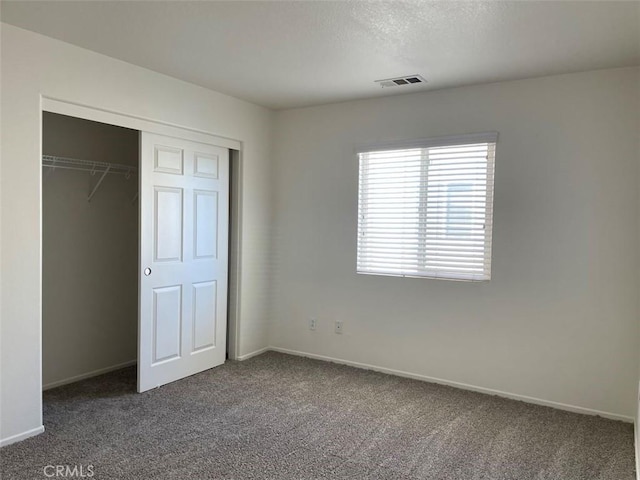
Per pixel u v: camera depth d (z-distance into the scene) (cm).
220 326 413
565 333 323
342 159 413
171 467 238
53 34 265
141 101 324
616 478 236
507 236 340
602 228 309
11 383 258
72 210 367
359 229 407
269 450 258
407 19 236
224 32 259
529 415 312
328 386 362
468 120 353
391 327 393
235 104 404
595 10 221
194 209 380
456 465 246
